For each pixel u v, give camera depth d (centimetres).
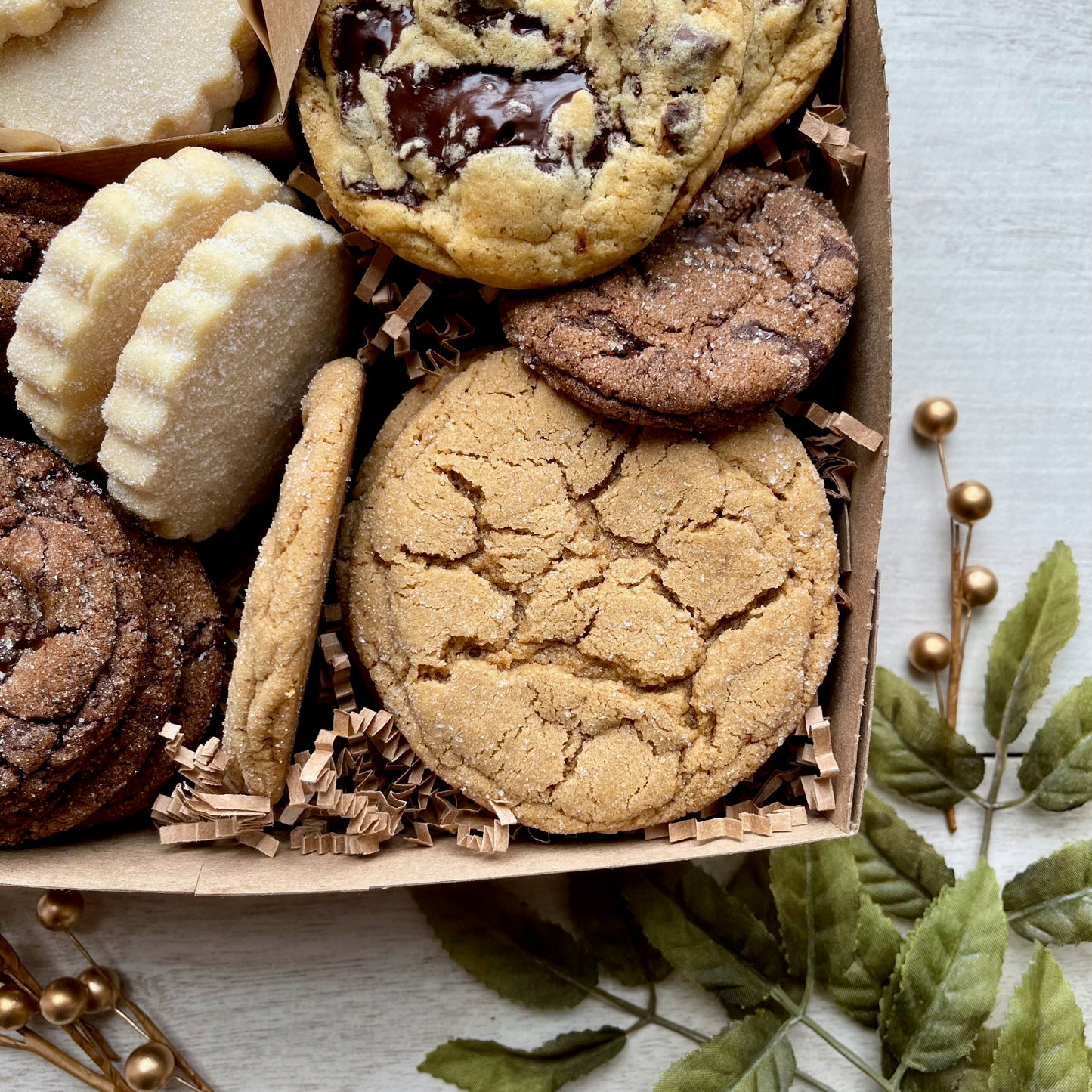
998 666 51
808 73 47
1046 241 53
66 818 47
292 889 45
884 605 53
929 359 53
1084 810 52
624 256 46
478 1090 49
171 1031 50
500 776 47
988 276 53
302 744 50
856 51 47
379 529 47
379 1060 50
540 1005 50
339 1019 50
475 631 47
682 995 51
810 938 50
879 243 47
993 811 52
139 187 45
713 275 47
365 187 46
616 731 47
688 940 50
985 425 53
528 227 45
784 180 48
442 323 49
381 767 48
